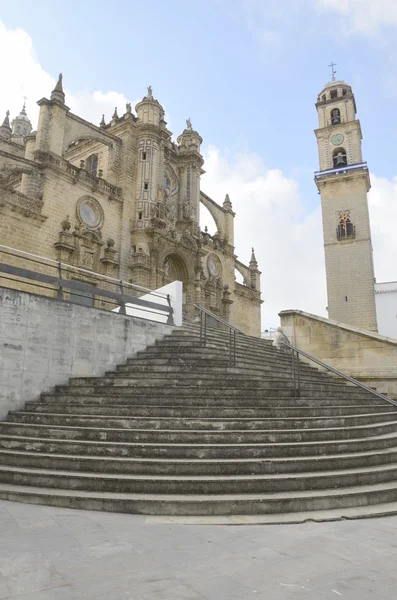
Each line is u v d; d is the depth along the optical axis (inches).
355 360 703.1
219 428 339.0
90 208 1129.4
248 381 448.1
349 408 419.2
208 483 270.4
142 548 198.1
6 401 426.9
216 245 1649.9
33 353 459.2
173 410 362.3
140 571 172.9
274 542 208.2
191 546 201.6
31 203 970.1
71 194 1071.6
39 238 978.1
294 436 330.6
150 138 1304.1
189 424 339.9
